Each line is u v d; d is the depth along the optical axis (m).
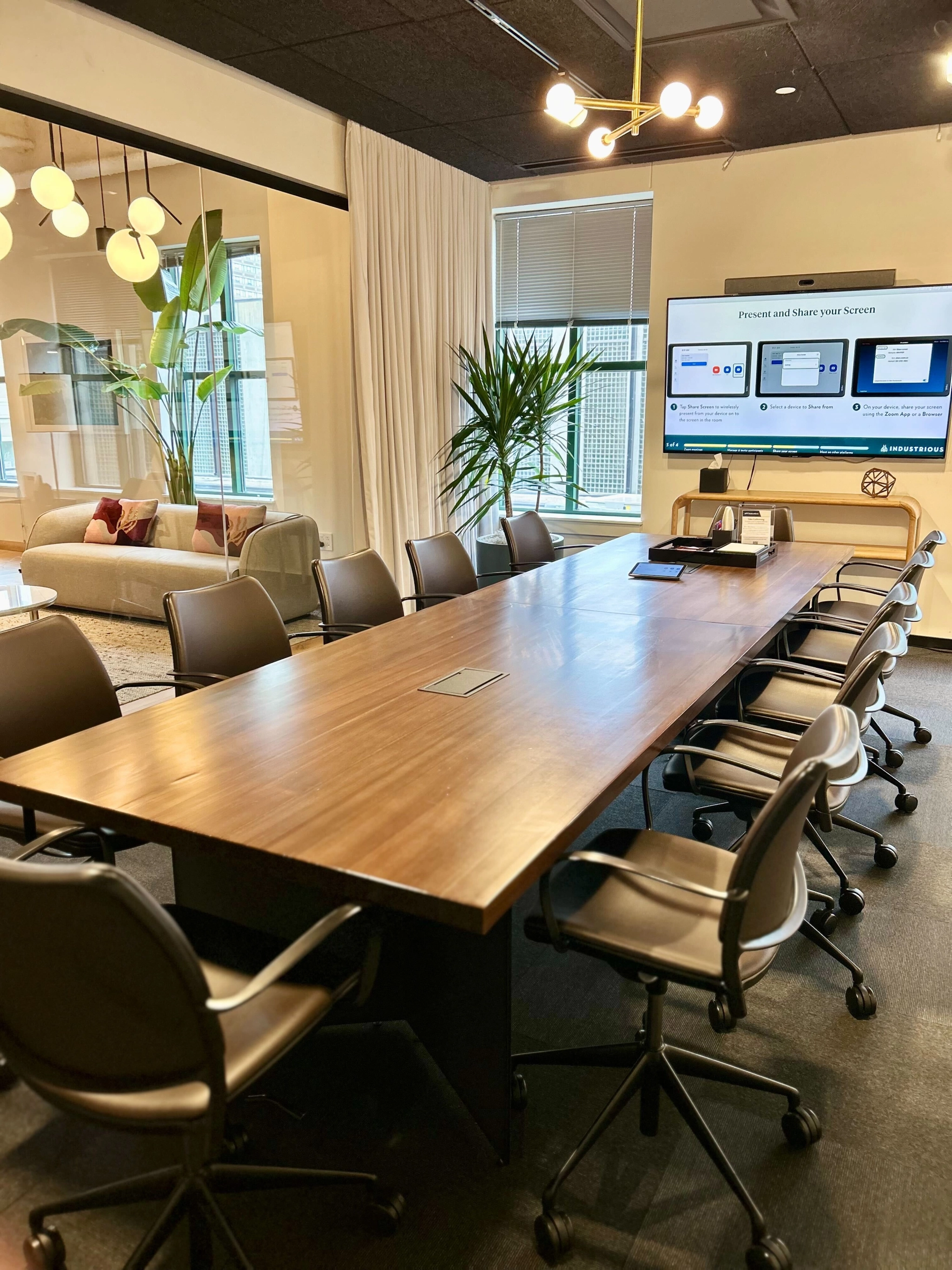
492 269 6.75
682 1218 1.70
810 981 2.43
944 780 3.73
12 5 3.37
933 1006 2.32
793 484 5.93
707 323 5.84
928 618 5.66
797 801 1.38
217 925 1.73
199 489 4.51
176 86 4.06
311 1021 1.47
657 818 3.44
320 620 5.43
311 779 1.79
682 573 3.99
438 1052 1.92
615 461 6.76
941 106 4.82
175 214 4.19
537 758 1.88
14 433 3.61
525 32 3.90
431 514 6.20
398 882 1.38
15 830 2.15
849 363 5.52
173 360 4.28
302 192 4.95
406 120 5.10
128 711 4.20
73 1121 1.94
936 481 5.50
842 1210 1.71
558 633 2.94
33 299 3.61
